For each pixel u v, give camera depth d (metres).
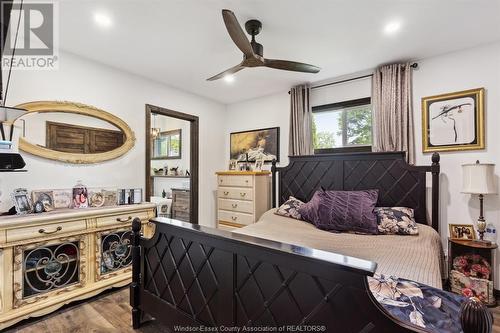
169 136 6.09
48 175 2.55
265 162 4.16
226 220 3.94
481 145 2.52
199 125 4.24
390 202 2.93
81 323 2.04
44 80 2.52
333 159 3.32
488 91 2.52
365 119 3.29
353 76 3.31
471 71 2.59
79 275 2.37
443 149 2.73
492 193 2.31
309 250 1.15
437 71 2.78
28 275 2.07
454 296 1.26
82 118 2.82
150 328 1.96
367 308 0.94
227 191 3.94
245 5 1.92
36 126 2.47
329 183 3.34
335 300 1.02
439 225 2.74
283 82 3.59
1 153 1.99
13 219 1.98
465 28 2.23
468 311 0.85
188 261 1.59
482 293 2.33
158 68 3.13
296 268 1.11
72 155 2.70
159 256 1.79
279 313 1.18
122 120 3.14
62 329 1.96
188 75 3.35
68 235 2.29
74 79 2.73
